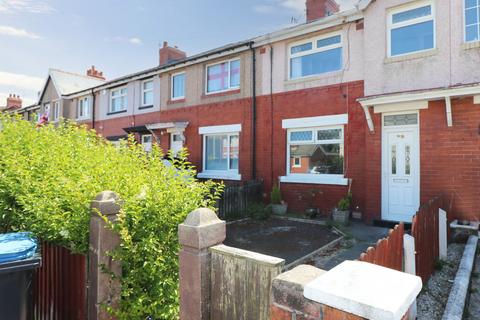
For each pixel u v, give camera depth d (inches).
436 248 212.2
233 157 480.7
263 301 79.5
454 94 269.3
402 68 315.6
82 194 120.0
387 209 324.2
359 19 358.6
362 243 261.1
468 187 279.3
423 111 302.4
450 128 287.9
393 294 52.9
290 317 62.2
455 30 288.4
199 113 518.6
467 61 281.4
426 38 309.4
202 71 518.3
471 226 265.1
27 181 142.6
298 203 398.3
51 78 869.2
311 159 398.0
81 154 166.7
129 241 108.5
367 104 317.1
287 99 416.8
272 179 426.3
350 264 67.1
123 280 112.1
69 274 122.6
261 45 443.2
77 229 118.1
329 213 370.0
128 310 112.0
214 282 90.7
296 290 61.5
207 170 513.0
